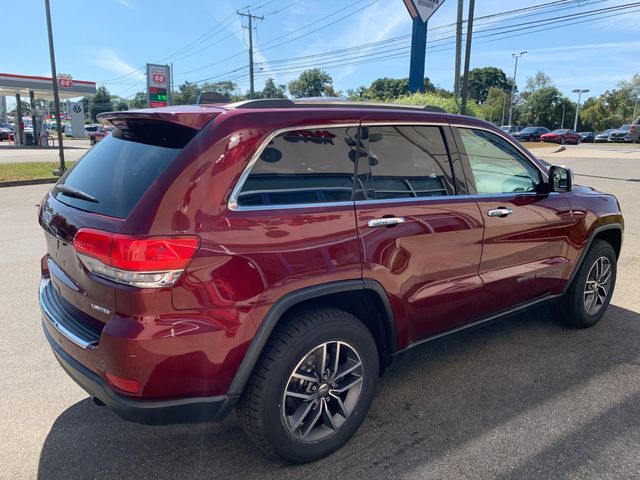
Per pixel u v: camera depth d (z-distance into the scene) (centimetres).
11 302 486
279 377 239
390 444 278
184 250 210
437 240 297
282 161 244
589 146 3825
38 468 258
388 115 288
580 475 252
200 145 224
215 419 233
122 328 209
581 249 403
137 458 267
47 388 335
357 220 261
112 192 236
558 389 336
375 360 279
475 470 256
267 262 230
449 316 318
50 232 265
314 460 263
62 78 3772
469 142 330
